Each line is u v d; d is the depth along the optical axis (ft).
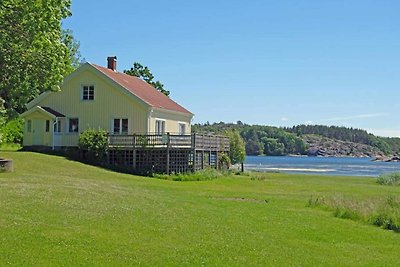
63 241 41.73
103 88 143.54
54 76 90.38
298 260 41.83
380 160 589.73
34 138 145.69
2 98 93.30
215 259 40.11
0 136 136.46
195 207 66.44
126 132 141.49
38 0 84.99
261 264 39.75
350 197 85.81
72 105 145.89
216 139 146.92
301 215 66.08
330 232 54.95
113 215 53.42
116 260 38.11
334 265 41.32
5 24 83.25
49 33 89.30
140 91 151.64
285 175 177.88
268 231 53.11
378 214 62.90
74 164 119.14
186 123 167.63
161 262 38.42
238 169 174.81
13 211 50.57
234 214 63.05
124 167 128.88
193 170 130.62
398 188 124.36
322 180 154.71
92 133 133.90
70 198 61.31
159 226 50.26
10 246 39.34
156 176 123.44
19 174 90.79
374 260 43.83
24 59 85.87
